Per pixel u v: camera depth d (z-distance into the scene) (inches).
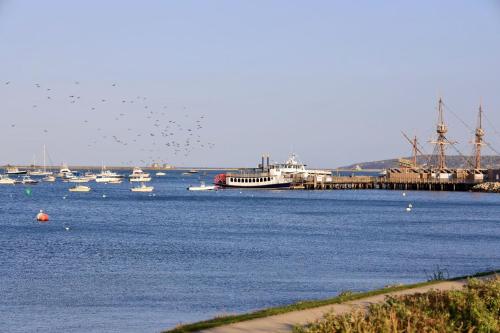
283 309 1127.6
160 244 3280.0
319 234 3919.8
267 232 4042.8
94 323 1534.2
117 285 2052.2
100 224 4562.0
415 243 3405.5
